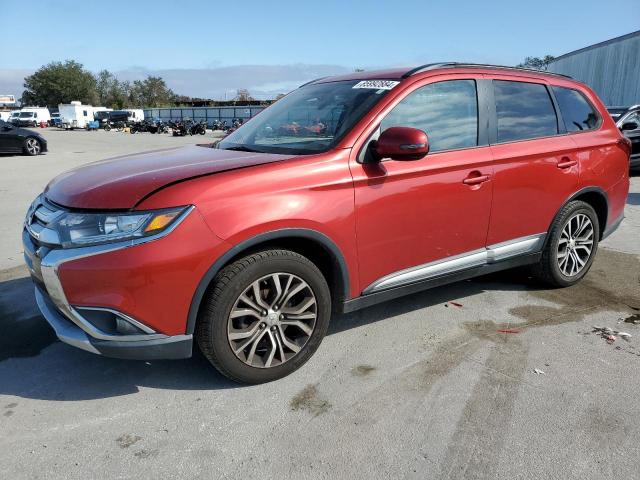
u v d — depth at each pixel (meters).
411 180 3.29
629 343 3.53
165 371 3.18
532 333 3.68
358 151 3.13
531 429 2.61
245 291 2.81
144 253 2.52
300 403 2.84
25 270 5.13
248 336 2.90
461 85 3.67
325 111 3.52
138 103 115.19
